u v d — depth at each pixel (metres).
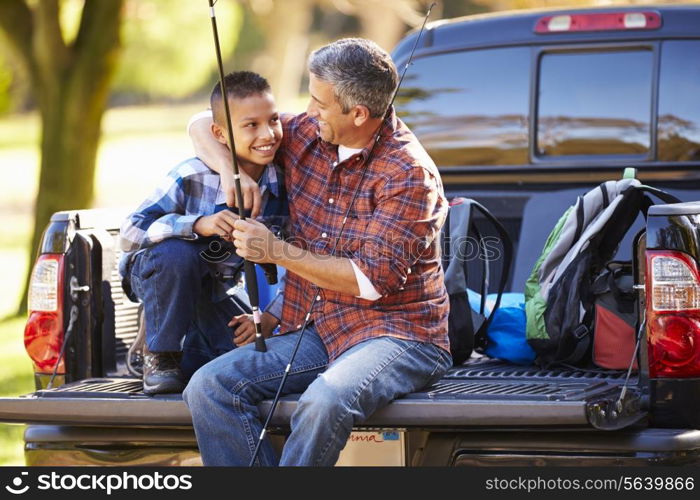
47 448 4.36
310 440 3.83
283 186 4.48
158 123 45.38
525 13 6.14
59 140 11.70
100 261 4.76
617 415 3.80
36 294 4.69
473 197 6.06
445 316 4.28
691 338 3.92
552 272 4.67
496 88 6.17
